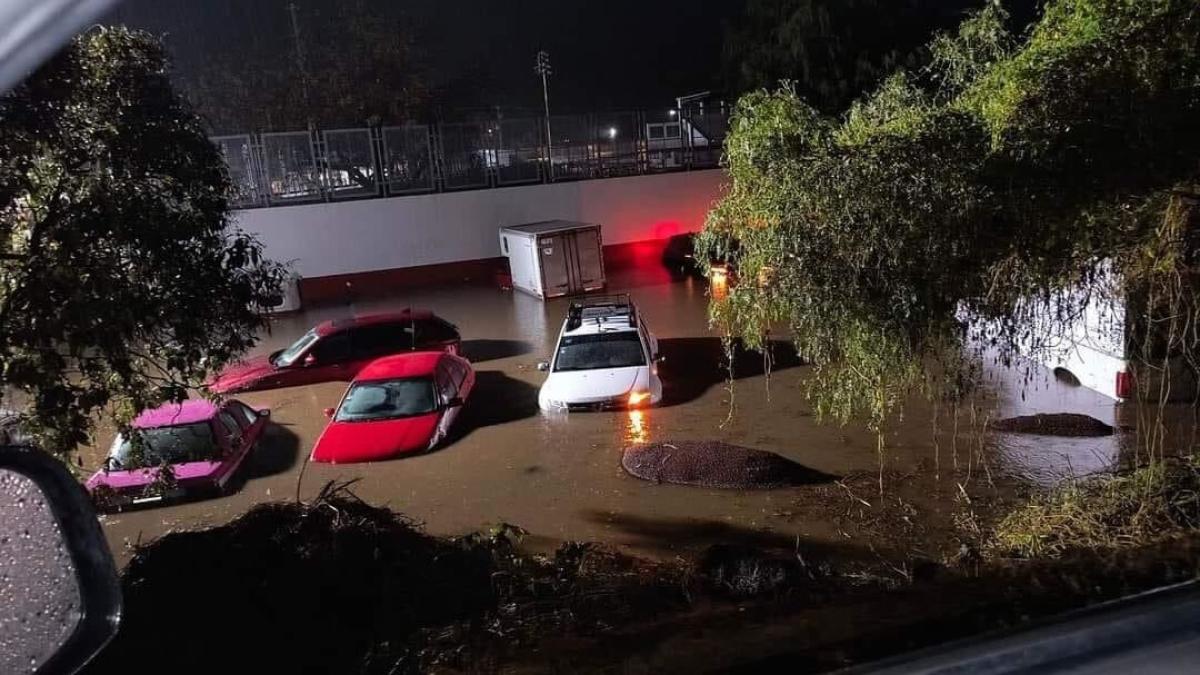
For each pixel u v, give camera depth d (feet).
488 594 24.79
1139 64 22.21
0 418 19.62
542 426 44.75
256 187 85.51
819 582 24.86
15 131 18.51
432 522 33.94
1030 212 24.39
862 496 33.12
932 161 24.44
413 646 20.92
